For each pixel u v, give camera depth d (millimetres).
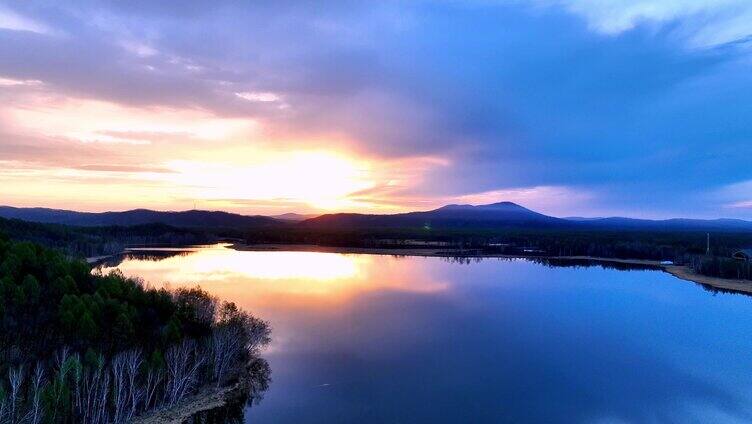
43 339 57344
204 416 53094
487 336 88688
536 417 55531
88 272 79375
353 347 79688
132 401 51406
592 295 136250
